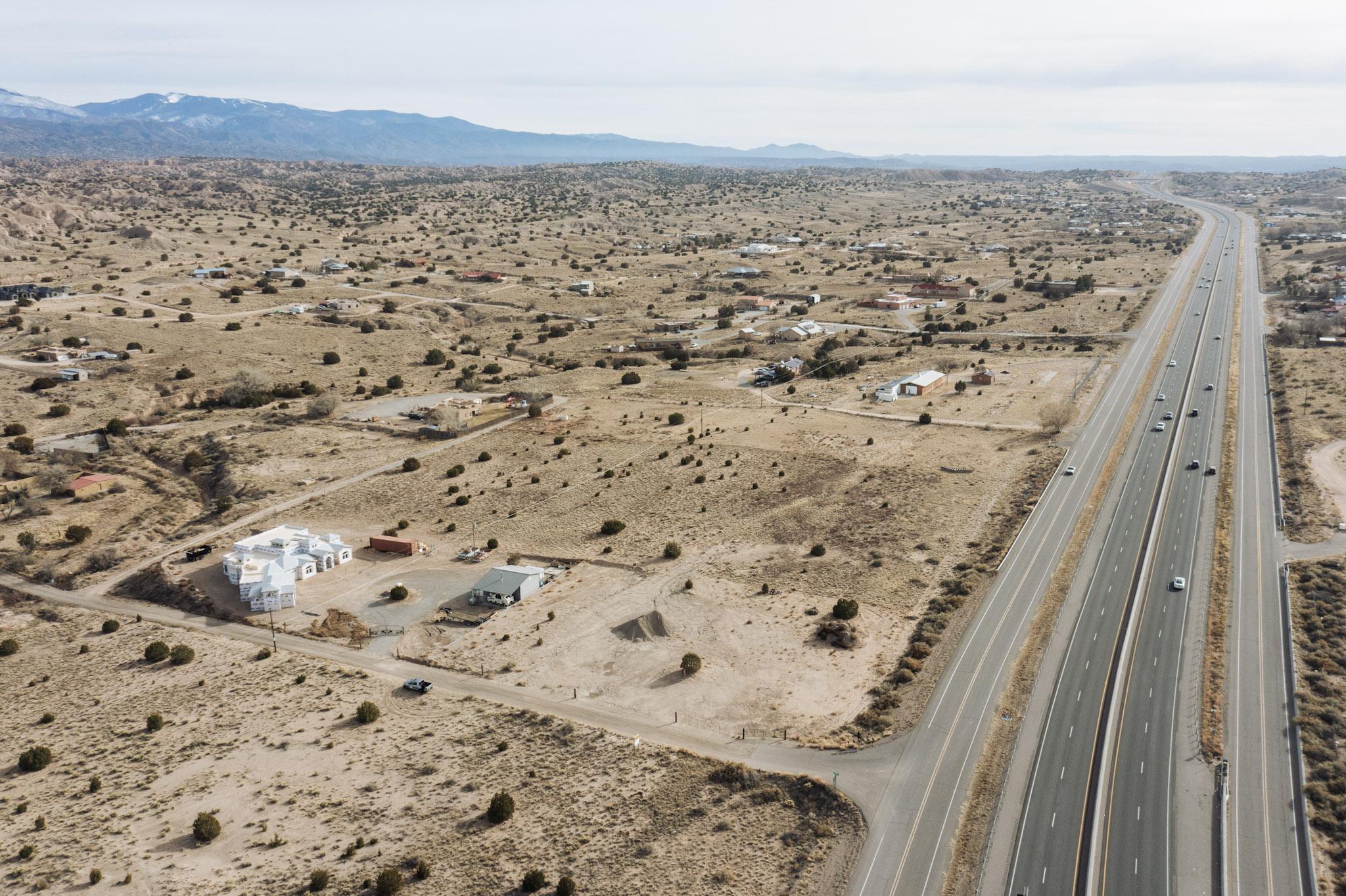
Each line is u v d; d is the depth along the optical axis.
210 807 72.88
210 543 127.69
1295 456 145.00
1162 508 126.81
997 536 119.50
